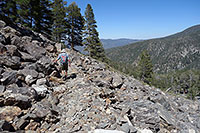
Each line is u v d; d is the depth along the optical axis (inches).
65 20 1347.2
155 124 279.9
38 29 976.9
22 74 239.9
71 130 174.1
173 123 298.7
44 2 1051.3
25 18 922.1
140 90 471.2
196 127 350.6
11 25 457.7
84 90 285.3
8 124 140.5
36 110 182.7
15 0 778.8
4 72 209.3
